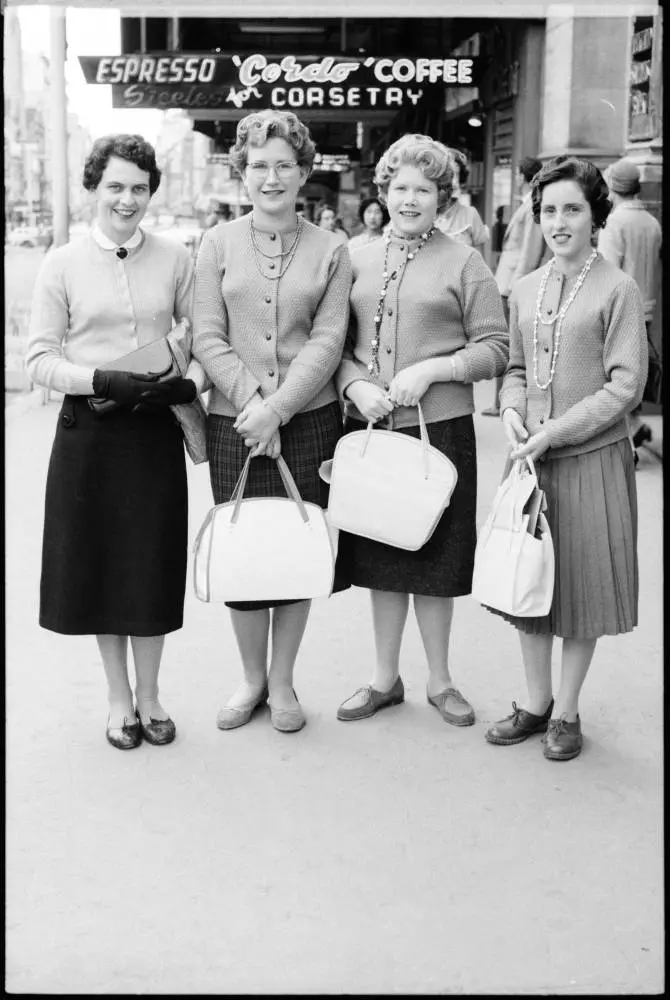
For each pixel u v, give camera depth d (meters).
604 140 10.80
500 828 3.26
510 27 12.01
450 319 3.77
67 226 11.33
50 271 3.55
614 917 2.85
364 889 2.96
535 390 3.63
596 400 3.47
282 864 3.08
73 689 4.23
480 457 7.79
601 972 2.64
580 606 3.55
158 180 3.58
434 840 3.19
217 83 10.85
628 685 4.26
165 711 3.95
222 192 22.58
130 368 3.47
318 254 3.70
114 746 3.75
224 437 3.73
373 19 15.43
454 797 3.43
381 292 3.75
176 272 3.67
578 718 3.73
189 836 3.21
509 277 8.62
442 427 3.77
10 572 5.47
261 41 16.84
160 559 3.60
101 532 3.58
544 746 3.71
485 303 3.76
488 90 13.10
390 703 4.06
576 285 3.54
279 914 2.86
